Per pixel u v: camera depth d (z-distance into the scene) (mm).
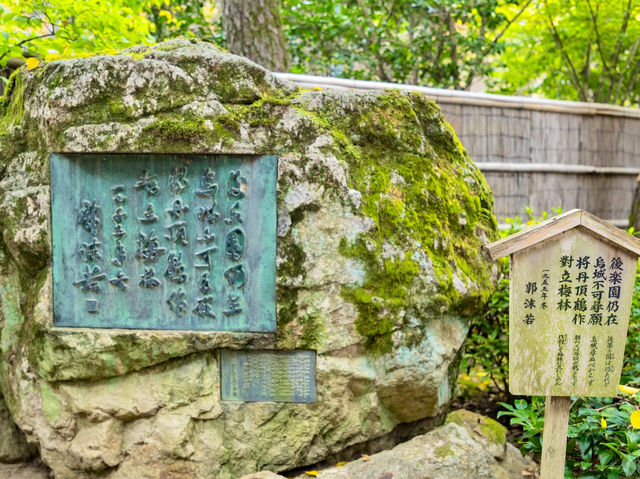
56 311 2980
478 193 3432
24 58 4480
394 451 2992
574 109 6289
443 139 3301
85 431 2996
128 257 2932
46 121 2859
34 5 4441
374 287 2936
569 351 2576
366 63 7922
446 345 3092
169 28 7836
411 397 3111
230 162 2863
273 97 2900
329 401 2992
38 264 3014
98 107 2820
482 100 5754
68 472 3041
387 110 3084
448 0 6875
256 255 2898
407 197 3066
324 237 2902
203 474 2967
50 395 3018
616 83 9523
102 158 2889
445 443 3051
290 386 2990
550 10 8195
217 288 2922
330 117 2969
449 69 7660
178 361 2980
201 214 2891
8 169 3072
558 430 2688
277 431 3014
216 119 2805
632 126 6898
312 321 2920
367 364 2994
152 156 2869
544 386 2596
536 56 9219
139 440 2969
